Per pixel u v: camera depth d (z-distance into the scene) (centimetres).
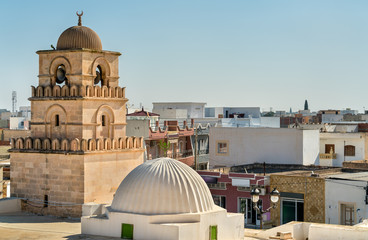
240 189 5241
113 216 3391
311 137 6334
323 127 9088
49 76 4484
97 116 4434
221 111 11469
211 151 6631
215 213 3425
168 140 7281
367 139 7744
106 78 4566
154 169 3422
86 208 4100
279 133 6256
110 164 4462
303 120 11981
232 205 5284
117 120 4594
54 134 4466
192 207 3369
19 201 4512
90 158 4316
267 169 6066
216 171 5606
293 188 4962
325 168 5956
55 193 4378
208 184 5391
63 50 4400
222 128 6556
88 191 4306
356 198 4647
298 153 6162
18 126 11250
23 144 4534
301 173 5550
